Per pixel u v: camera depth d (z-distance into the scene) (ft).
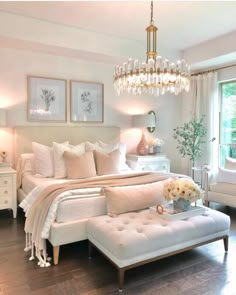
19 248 8.81
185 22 11.98
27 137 13.28
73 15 11.28
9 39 11.44
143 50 14.71
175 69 8.81
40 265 7.67
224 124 16.78
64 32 12.40
